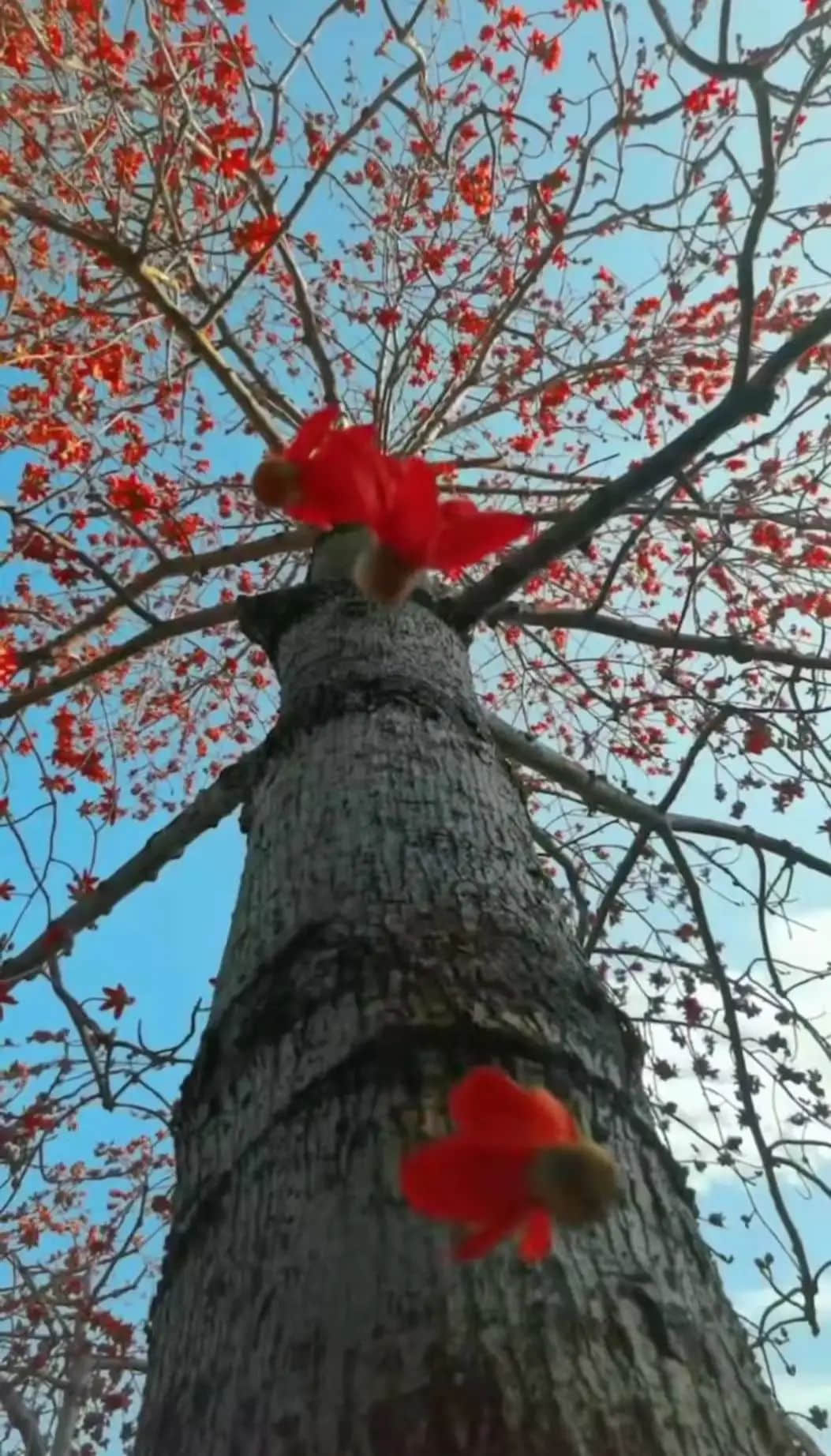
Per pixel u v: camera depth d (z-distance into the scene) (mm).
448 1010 1151
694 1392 853
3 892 3461
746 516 3811
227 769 2791
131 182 3682
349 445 1292
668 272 4434
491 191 4418
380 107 3482
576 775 3234
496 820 1673
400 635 2268
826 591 4137
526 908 1428
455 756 1817
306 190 3309
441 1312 878
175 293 3910
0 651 3336
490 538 1280
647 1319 901
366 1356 863
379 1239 944
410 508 1282
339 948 1272
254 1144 1103
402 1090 1069
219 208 3830
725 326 4551
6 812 3463
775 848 3156
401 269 4859
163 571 3430
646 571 4770
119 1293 4117
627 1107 1161
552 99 4395
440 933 1286
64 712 4375
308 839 1587
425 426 4473
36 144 3551
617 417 4938
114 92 3371
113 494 3490
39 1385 4875
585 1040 1202
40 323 3795
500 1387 815
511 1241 933
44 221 3273
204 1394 925
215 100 3697
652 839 3613
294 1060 1159
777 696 3420
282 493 1280
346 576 2516
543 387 4496
